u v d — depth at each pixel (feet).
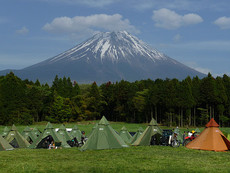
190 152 74.43
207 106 286.05
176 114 288.71
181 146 91.04
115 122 373.81
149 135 96.68
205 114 281.74
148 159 63.16
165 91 288.51
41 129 237.25
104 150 81.61
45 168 54.80
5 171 52.54
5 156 72.08
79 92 400.26
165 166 55.26
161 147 88.63
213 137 77.82
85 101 375.45
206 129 80.12
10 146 90.27
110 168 53.62
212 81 278.87
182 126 280.31
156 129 97.86
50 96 360.07
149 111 335.47
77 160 63.93
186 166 55.31
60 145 95.50
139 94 350.43
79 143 105.09
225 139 77.36
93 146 84.23
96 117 417.08
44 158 67.87
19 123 294.05
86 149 83.51
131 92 354.95
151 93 312.50
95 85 388.78
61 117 339.36
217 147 76.02
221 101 273.95
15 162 61.72
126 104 371.76
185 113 293.02
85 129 232.12
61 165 57.31
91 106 376.48
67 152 80.18
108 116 421.18
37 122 330.13
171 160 61.87
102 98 407.03
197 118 294.66
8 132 105.09
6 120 296.10
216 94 273.54
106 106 413.39
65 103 344.28
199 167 54.34
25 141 102.37
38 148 94.63
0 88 300.20
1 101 296.30
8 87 299.99
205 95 279.28
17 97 302.25
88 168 53.93
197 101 287.28
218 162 60.03
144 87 379.14
